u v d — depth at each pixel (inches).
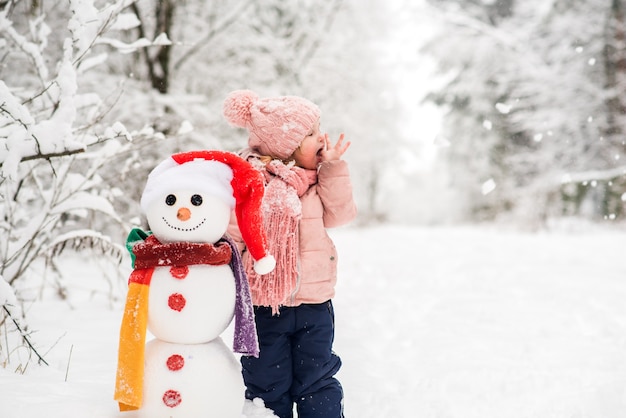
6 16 163.6
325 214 105.6
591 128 685.9
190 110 329.1
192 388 83.7
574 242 516.1
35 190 183.3
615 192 649.0
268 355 101.3
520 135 869.8
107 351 131.2
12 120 123.9
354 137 652.1
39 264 234.4
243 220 93.0
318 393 101.6
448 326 189.3
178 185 88.2
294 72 470.6
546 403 121.6
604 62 697.0
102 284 220.2
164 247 86.4
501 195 848.3
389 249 466.3
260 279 98.3
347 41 602.2
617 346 164.7
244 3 393.7
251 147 109.0
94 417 87.4
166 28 333.4
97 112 169.5
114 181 254.2
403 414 115.4
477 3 960.3
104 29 149.6
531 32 743.7
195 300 85.2
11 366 115.3
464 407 119.4
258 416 97.8
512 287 266.4
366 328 188.1
